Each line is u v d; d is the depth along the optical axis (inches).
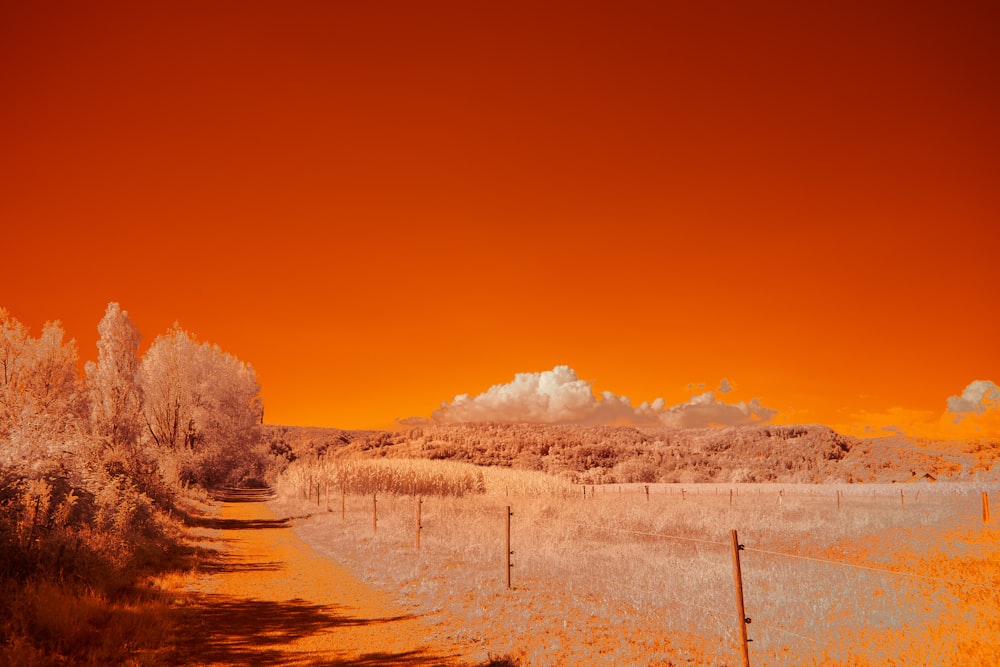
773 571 543.2
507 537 536.7
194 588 555.2
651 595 484.1
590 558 646.5
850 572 533.0
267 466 2716.5
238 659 347.9
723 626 394.0
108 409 1221.1
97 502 639.8
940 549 674.2
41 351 1395.2
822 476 3398.1
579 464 3988.7
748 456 4185.5
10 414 879.1
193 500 1614.2
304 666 335.6
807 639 358.3
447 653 358.3
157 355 2202.3
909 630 363.6
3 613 358.9
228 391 2443.4
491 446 4485.7
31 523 502.0
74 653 333.4
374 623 431.2
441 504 1283.2
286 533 1059.3
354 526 1019.3
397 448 4471.0
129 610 417.1
